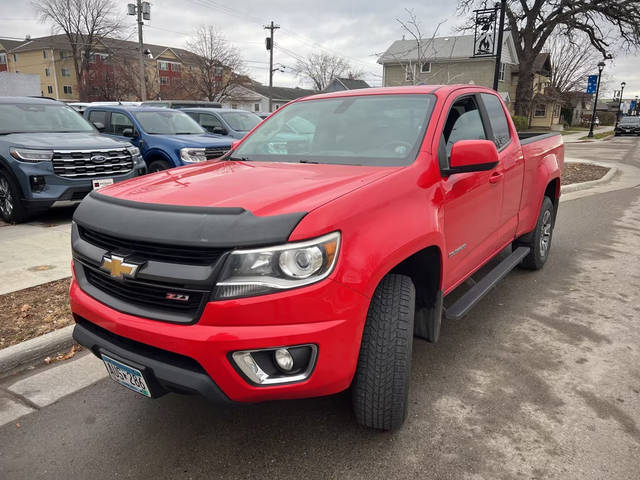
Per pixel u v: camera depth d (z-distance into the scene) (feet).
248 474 7.70
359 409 8.05
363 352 7.73
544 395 9.80
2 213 23.99
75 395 10.02
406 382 7.90
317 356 6.77
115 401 9.81
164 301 6.98
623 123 134.51
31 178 22.27
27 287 14.97
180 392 7.14
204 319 6.60
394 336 7.66
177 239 6.67
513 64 144.36
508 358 11.32
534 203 15.56
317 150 10.59
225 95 183.32
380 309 7.73
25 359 11.14
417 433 8.61
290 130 11.37
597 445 8.27
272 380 6.81
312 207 6.93
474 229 11.11
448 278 9.93
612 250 20.51
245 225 6.61
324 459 8.00
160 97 191.93
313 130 11.16
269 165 9.96
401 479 7.55
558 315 13.78
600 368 10.86
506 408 9.34
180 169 10.37
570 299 14.97
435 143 9.65
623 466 7.76
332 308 6.73
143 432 8.80
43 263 17.17
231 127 38.91
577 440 8.41
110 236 7.45
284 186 7.93
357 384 7.88
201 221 6.79
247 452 8.21
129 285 7.23
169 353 7.10
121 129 31.42
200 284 6.58
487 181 11.46
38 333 12.09
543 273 17.43
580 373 10.65
